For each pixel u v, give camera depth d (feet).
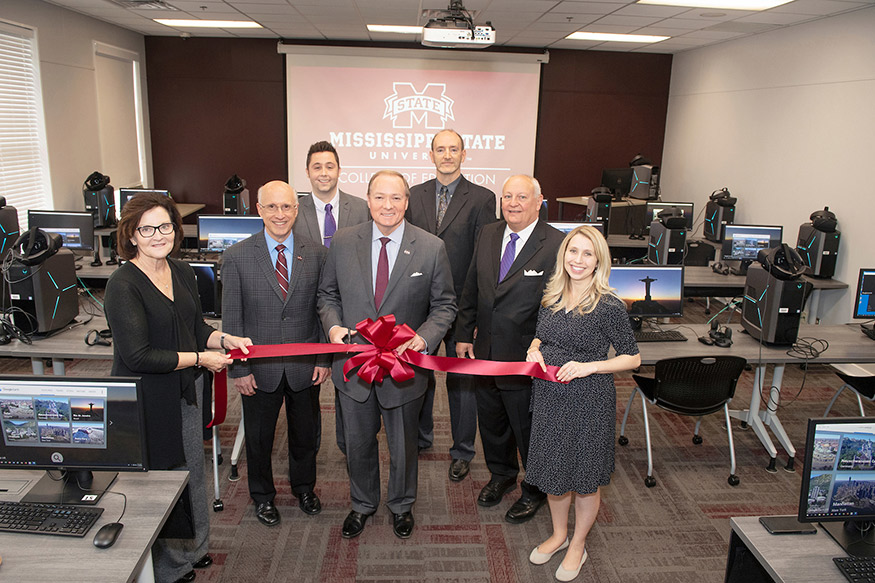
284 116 27.96
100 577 4.85
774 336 11.00
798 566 5.35
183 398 7.12
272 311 8.18
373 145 27.63
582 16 19.81
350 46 27.14
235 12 20.54
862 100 17.37
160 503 5.81
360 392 7.99
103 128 23.61
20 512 5.54
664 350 10.88
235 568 8.04
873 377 11.39
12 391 5.77
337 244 8.14
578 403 7.29
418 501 9.69
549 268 8.36
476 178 28.30
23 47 18.84
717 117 25.08
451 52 27.09
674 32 22.48
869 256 16.98
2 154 18.02
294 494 9.45
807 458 5.55
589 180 29.73
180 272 7.27
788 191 20.61
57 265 10.48
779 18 18.99
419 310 8.12
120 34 24.71
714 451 11.74
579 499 7.84
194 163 28.27
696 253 21.01
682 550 8.71
